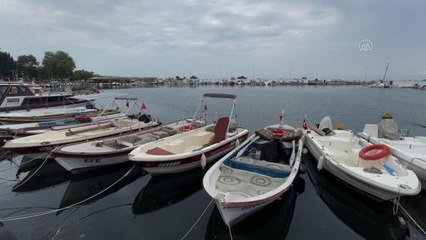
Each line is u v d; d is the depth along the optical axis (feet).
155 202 24.91
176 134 34.94
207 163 31.01
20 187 28.14
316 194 26.48
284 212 22.97
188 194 26.48
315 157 33.04
